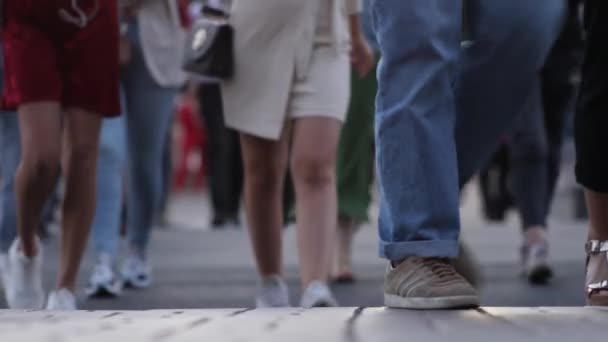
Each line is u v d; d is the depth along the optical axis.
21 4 10.24
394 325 7.06
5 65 10.49
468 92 8.45
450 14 7.96
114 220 14.63
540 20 8.23
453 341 6.43
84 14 10.33
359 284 15.86
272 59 10.58
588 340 6.50
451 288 7.90
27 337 6.66
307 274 10.52
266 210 10.93
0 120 13.06
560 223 30.86
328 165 10.63
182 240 24.44
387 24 7.96
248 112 10.64
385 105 7.99
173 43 14.93
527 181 15.84
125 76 14.91
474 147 8.70
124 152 16.11
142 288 15.43
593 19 8.31
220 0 11.14
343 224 16.00
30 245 10.81
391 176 7.95
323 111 10.55
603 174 8.38
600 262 8.66
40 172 10.22
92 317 7.73
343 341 6.40
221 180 28.34
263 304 11.02
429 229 7.91
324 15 10.62
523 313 7.71
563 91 16.72
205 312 7.98
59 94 10.30
